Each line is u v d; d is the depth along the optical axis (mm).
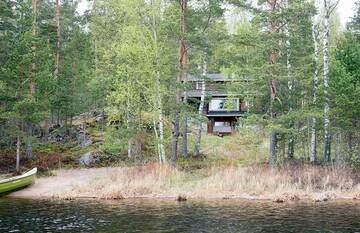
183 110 32531
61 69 42312
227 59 35688
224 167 30875
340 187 26562
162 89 32031
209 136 48406
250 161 34219
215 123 56062
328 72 31656
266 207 22609
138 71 31859
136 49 31703
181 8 33250
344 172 28016
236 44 31875
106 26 46062
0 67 34156
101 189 27641
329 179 27438
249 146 39688
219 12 34062
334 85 29969
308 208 22156
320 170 28891
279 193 25359
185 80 34906
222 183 27312
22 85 33062
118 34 38188
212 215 20531
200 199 25422
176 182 28641
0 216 20594
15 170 33781
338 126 30766
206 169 32031
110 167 35875
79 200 25609
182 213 21109
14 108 31406
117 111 35094
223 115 54594
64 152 39969
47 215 20812
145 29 32688
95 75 41406
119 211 21797
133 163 35375
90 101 43375
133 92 33094
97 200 25562
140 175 29328
